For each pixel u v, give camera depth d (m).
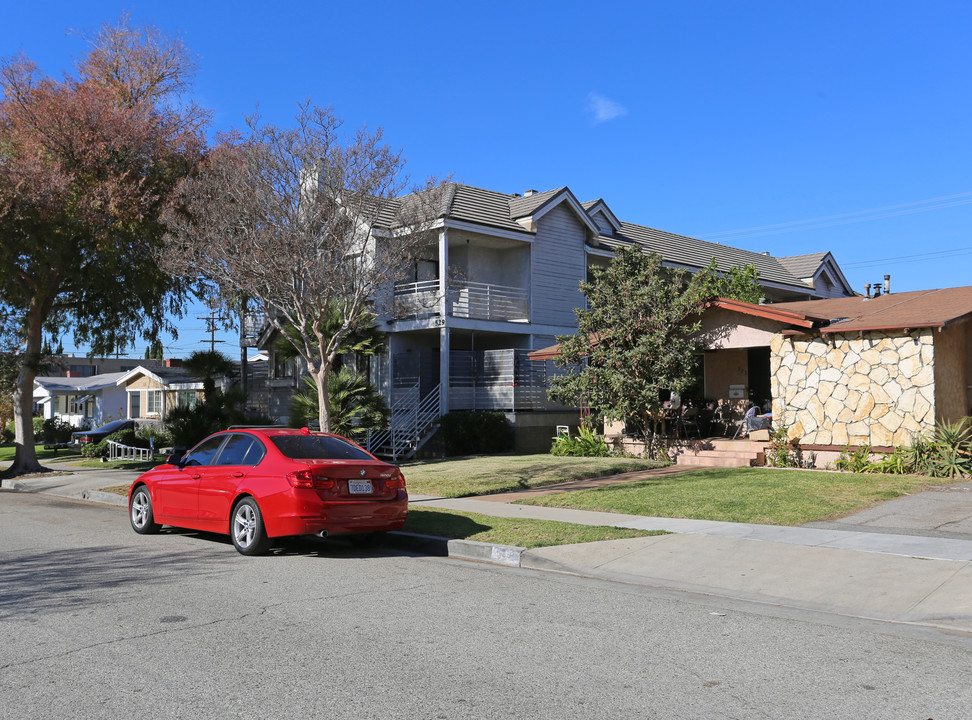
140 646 5.64
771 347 16.77
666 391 20.05
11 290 22.33
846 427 15.47
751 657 5.36
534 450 24.88
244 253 14.52
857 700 4.54
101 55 21.19
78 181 19.69
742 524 10.01
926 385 14.37
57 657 5.40
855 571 7.50
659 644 5.68
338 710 4.42
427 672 5.06
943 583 6.94
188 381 37.19
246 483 9.52
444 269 23.20
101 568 8.62
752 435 17.23
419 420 23.88
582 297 28.27
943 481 12.96
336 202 14.77
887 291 19.42
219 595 7.26
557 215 27.62
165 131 20.19
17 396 23.39
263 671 5.09
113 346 24.34
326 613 6.59
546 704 4.50
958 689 4.71
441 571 8.52
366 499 9.47
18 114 19.72
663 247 32.66
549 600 7.09
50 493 18.52
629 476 15.58
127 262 21.30
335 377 20.06
